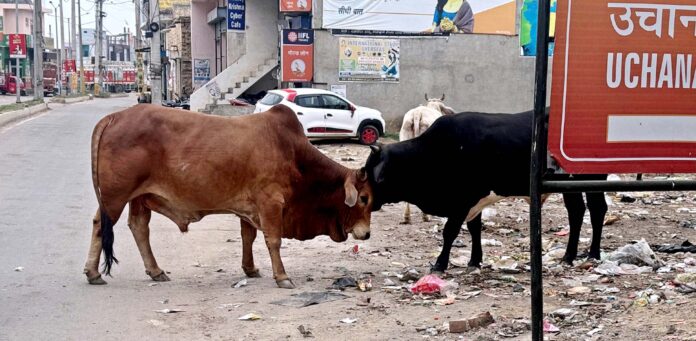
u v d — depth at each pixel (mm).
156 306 6668
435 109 12203
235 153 7102
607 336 5445
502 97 27062
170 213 7426
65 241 9266
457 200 7727
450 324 5770
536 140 3922
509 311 6305
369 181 7570
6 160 16828
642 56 4164
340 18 25281
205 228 10570
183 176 7082
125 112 7273
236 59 32156
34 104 37375
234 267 8344
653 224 10820
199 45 40312
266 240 7316
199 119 7223
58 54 73688
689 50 4203
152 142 7102
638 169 4215
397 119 26188
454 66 26469
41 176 14648
